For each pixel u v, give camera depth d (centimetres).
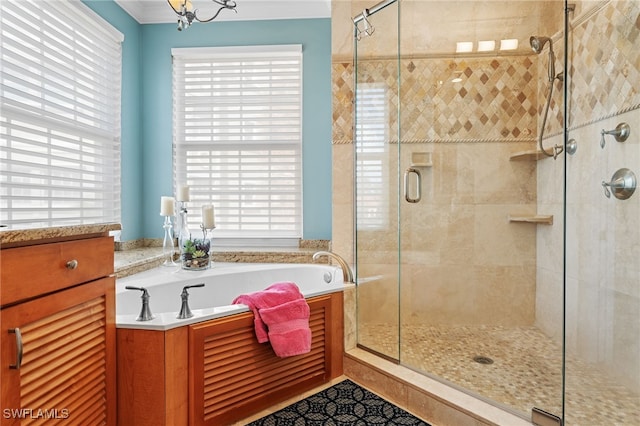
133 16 292
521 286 240
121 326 137
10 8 188
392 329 222
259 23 298
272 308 164
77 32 234
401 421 158
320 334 190
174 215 281
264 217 306
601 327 166
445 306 245
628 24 151
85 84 244
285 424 155
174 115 305
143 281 211
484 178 243
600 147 169
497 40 240
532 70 237
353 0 263
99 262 127
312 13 295
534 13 232
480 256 244
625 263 152
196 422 143
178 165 307
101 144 259
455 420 149
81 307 118
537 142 237
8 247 92
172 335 138
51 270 105
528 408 145
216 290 236
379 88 243
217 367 150
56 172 221
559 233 218
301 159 302
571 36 193
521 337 225
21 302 95
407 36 243
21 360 92
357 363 193
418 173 242
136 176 297
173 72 303
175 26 300
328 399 176
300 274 259
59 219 224
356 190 232
